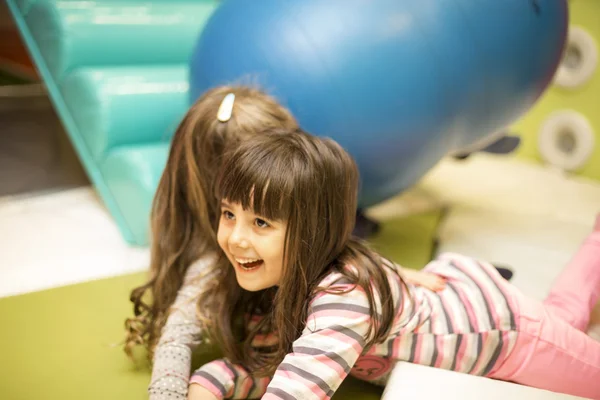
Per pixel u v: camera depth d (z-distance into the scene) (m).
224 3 1.42
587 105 2.14
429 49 1.30
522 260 1.56
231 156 0.91
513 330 0.97
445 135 1.39
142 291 1.14
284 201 0.86
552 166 2.27
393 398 0.85
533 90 1.55
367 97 1.26
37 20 1.75
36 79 3.05
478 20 1.37
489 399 0.85
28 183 1.99
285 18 1.28
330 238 0.91
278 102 1.24
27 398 1.03
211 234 1.12
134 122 1.66
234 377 1.02
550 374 0.99
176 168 1.12
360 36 1.26
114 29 1.76
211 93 1.15
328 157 0.91
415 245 1.67
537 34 1.48
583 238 1.70
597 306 1.28
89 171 1.74
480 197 1.98
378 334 0.89
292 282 0.90
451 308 0.99
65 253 1.57
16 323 1.25
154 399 0.95
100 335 1.23
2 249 1.57
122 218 1.65
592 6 2.07
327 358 0.84
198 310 1.05
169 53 1.90
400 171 1.39
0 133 2.41
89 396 1.05
